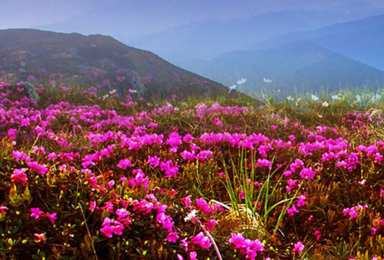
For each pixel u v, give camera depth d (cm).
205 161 599
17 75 2280
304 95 1515
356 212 446
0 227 281
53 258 268
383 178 576
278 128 959
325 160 620
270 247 365
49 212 311
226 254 322
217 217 425
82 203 326
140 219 329
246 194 467
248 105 1367
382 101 1340
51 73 2419
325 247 407
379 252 376
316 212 461
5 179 345
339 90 1507
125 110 1369
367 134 909
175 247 307
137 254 293
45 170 370
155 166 554
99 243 296
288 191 517
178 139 662
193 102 1435
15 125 827
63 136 753
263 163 600
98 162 562
